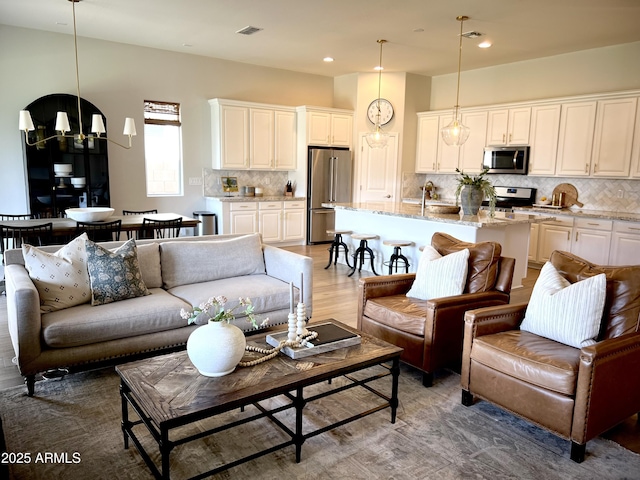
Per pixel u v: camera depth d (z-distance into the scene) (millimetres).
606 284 2494
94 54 6133
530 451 2264
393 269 5668
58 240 4816
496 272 3283
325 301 4707
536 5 4465
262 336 2539
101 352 2805
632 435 2436
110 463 2102
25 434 2307
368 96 7988
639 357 2326
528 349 2410
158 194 7008
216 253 3764
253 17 5047
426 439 2352
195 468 2080
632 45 5754
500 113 6910
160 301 3084
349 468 2109
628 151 5633
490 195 4832
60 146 5668
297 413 2115
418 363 2961
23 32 5625
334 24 5246
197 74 7000
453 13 4766
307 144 7688
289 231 7719
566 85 6438
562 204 6496
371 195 8164
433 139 7871
